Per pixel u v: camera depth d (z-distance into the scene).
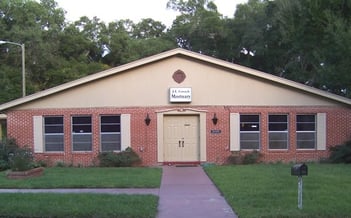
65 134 22.81
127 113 22.77
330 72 21.48
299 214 10.59
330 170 18.83
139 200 12.34
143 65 22.70
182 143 22.95
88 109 22.77
